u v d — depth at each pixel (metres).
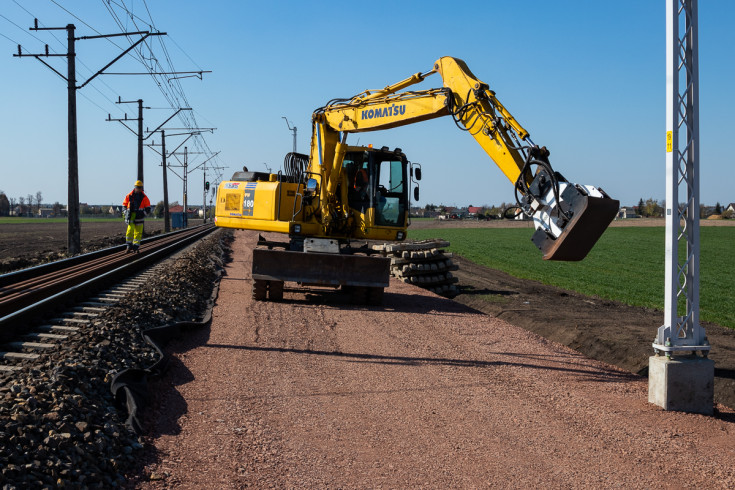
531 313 14.77
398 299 15.24
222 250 29.75
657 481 5.35
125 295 11.77
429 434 6.20
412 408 6.96
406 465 5.43
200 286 15.57
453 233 73.00
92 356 7.23
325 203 13.86
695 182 7.55
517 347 10.50
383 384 7.82
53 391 5.62
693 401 7.38
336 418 6.50
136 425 5.61
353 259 13.37
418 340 10.45
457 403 7.22
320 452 5.59
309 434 6.01
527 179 8.27
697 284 7.55
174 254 24.06
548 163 7.81
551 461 5.68
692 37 7.42
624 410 7.29
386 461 5.48
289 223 14.00
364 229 13.98
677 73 7.29
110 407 5.95
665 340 7.46
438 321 12.34
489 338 11.05
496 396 7.59
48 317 9.48
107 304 10.79
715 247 55.28
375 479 5.11
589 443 6.17
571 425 6.68
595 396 7.83
